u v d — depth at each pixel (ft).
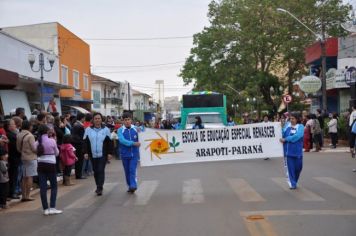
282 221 29.22
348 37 118.32
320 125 86.89
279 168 58.23
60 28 119.75
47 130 34.71
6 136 39.68
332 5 140.67
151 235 26.86
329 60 127.95
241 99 184.34
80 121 55.93
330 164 61.21
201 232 27.07
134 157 42.60
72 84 128.67
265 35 142.00
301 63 151.43
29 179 40.55
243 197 37.88
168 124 140.46
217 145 45.24
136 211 33.88
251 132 45.34
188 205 35.22
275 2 141.18
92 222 30.94
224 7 149.79
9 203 39.14
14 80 58.44
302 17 140.67
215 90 158.10
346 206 33.65
